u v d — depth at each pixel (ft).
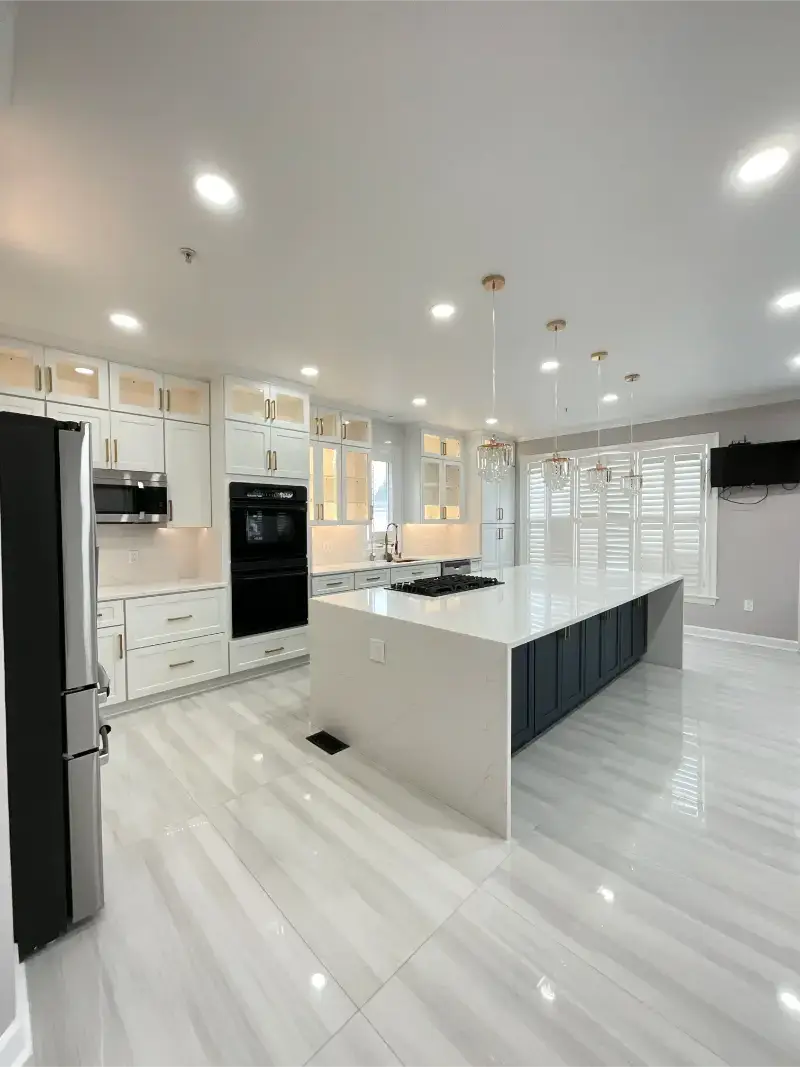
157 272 7.42
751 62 4.01
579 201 5.85
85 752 4.97
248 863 5.83
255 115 4.52
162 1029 3.93
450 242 6.68
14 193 5.58
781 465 15.17
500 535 21.80
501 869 5.73
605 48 3.90
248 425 12.75
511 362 11.83
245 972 4.42
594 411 17.17
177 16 3.61
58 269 7.30
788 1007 4.06
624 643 12.47
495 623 7.38
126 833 6.40
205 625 11.95
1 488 4.51
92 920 4.99
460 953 4.60
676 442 17.63
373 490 18.53
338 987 4.27
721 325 9.59
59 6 3.50
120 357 11.10
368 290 8.05
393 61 4.00
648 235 6.55
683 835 6.36
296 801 7.11
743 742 9.00
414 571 17.79
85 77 4.09
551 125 4.67
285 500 13.61
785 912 5.10
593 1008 4.06
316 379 13.29
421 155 5.06
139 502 11.41
